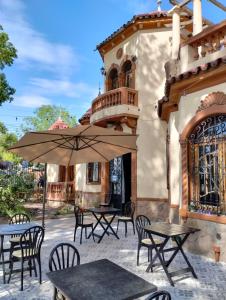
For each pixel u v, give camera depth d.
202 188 6.62
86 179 14.98
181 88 6.99
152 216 10.96
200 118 6.50
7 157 14.28
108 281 2.95
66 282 2.92
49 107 38.97
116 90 11.71
